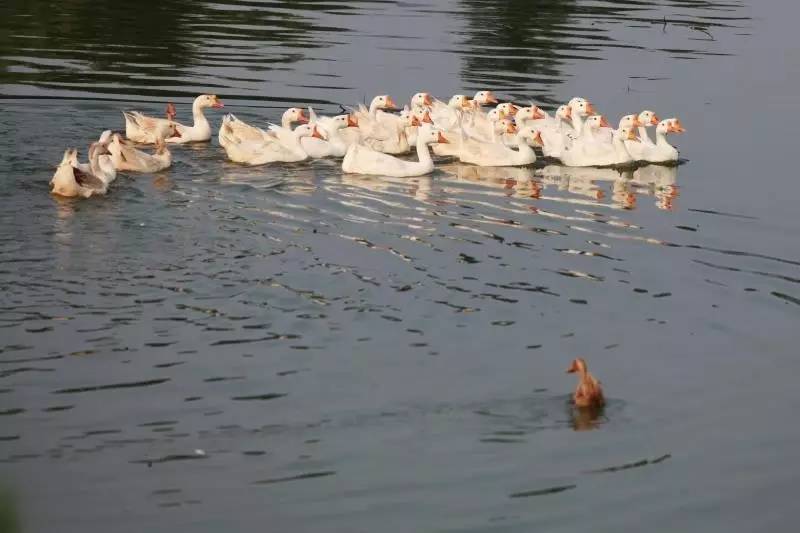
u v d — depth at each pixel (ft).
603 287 59.77
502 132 91.66
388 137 90.27
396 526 38.27
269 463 41.57
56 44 109.40
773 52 123.85
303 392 46.65
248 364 48.57
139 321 51.98
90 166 70.79
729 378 50.44
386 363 49.49
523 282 59.62
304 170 81.00
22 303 53.01
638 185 81.87
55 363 47.57
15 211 65.57
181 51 110.01
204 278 57.21
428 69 109.19
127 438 42.55
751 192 80.18
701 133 95.50
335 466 41.68
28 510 38.04
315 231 65.87
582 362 46.78
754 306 58.44
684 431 45.73
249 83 100.99
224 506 38.93
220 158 82.74
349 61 110.22
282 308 54.29
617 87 107.14
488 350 51.39
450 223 69.31
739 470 43.01
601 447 44.14
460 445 43.62
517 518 39.14
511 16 136.15
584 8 144.36
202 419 44.14
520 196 77.36
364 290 56.95
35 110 89.15
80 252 59.67
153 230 63.93
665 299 58.70
